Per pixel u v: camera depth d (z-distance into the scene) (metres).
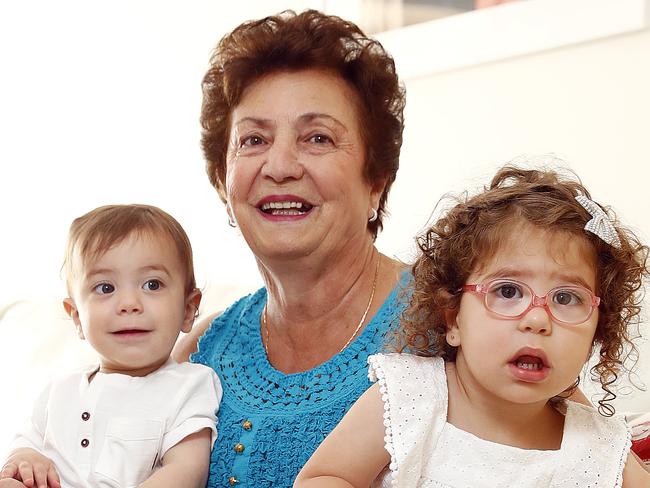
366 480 1.42
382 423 1.42
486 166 2.47
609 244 1.37
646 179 2.12
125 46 3.74
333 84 1.63
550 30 2.30
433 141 2.61
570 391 1.49
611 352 1.44
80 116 3.93
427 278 1.47
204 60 3.37
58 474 1.66
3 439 2.25
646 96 2.13
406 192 2.69
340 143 1.62
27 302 2.64
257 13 3.15
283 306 1.70
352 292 1.68
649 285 1.75
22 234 4.18
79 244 1.75
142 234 1.73
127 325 1.70
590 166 2.24
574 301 1.34
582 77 2.26
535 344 1.30
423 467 1.40
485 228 1.38
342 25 1.64
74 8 3.96
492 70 2.46
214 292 2.47
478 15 2.46
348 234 1.63
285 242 1.58
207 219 3.38
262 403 1.65
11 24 4.23
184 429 1.64
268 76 1.64
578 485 1.38
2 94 4.26
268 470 1.57
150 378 1.72
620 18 2.15
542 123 2.34
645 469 1.46
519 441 1.41
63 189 4.02
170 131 3.52
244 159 1.62
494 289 1.35
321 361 1.68
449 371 1.47
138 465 1.65
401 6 2.66
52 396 1.75
